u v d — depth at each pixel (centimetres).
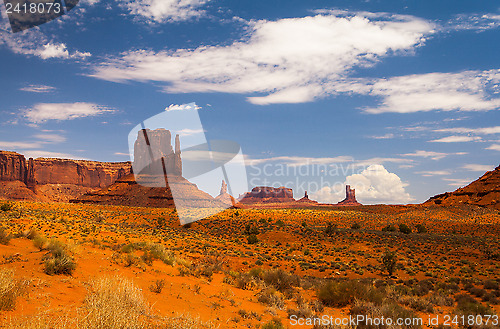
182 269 1775
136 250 2127
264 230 7131
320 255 4569
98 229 5016
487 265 4275
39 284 912
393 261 3478
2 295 690
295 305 1633
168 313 961
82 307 755
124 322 602
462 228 9331
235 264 3206
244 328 1071
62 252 1218
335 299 1703
